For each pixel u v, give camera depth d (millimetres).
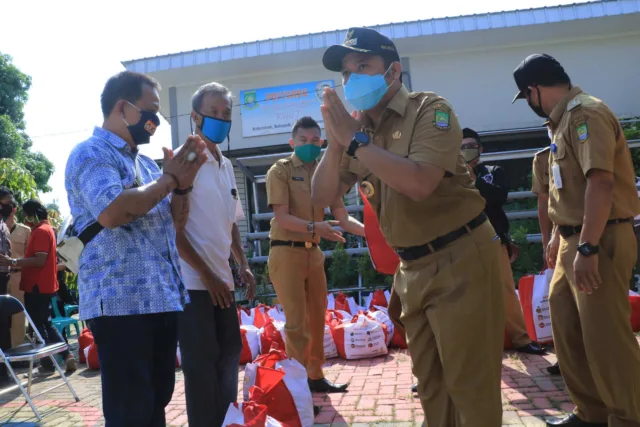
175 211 2529
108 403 2221
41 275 6352
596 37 11586
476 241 2344
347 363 5355
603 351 2859
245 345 5504
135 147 2477
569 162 3014
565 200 3070
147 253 2299
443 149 2184
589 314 2889
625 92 11547
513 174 11750
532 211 10039
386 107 2354
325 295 4473
